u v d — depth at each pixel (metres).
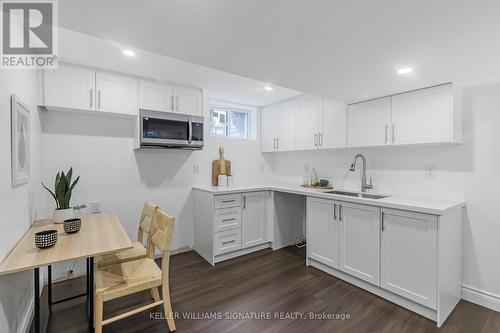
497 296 2.06
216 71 2.57
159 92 2.84
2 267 1.24
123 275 1.73
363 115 2.74
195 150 3.39
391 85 2.24
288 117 3.63
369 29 1.36
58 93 2.29
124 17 1.25
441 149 2.38
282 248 3.54
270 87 3.12
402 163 2.68
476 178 2.17
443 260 1.89
